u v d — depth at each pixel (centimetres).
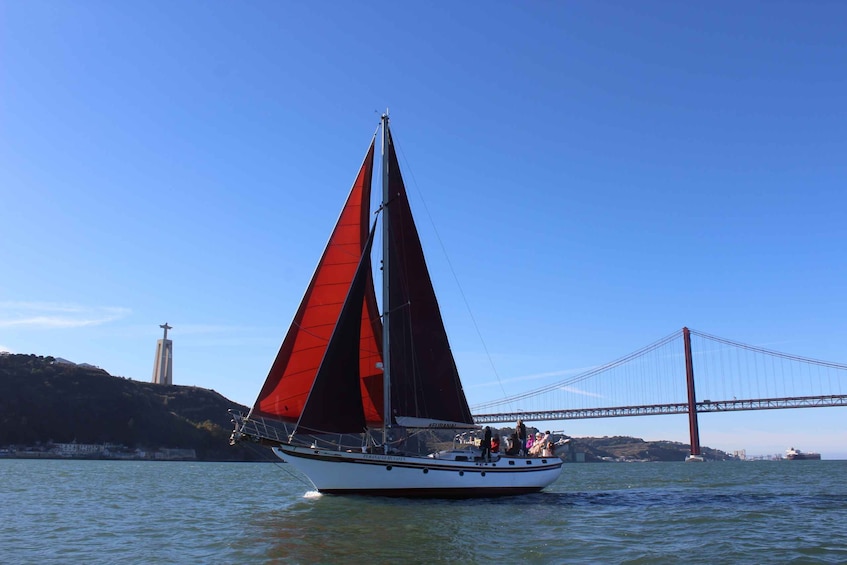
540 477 3084
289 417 2648
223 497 3300
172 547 1767
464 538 1852
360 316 2684
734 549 1731
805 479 5597
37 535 1986
